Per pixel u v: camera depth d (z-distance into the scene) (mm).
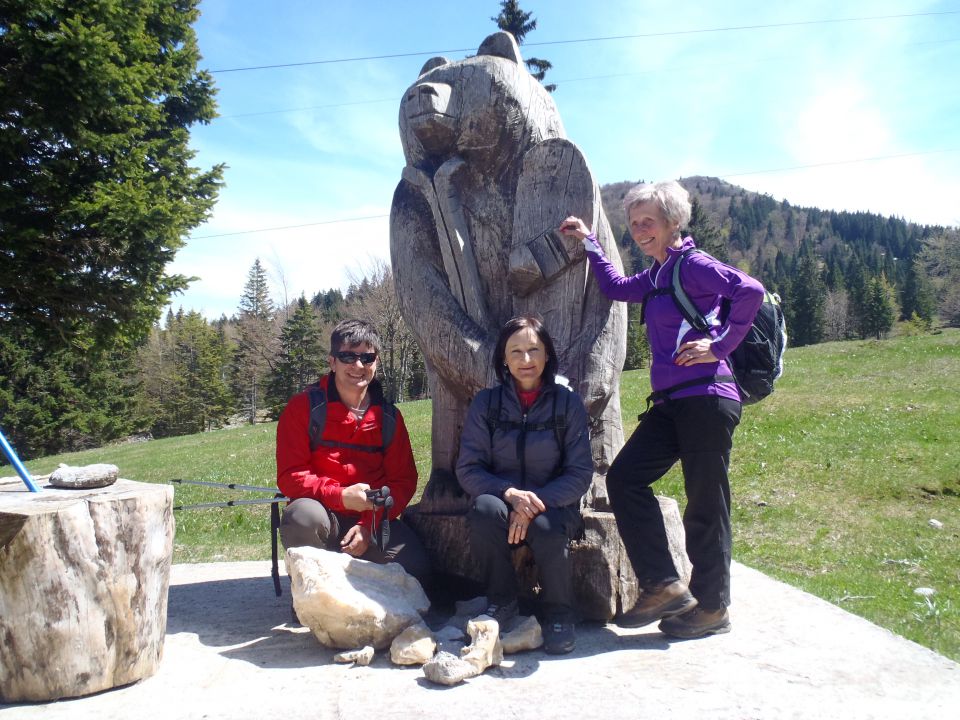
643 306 2678
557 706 1977
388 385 32938
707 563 2516
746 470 8453
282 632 2746
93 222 11141
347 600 2383
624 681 2148
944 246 51719
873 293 58469
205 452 14938
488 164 3219
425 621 2781
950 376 14820
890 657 2336
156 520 2285
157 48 12820
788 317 57281
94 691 2125
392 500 2623
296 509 2662
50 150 11164
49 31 10156
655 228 2621
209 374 44156
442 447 3168
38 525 2057
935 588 4770
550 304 3051
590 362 2902
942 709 1957
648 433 2613
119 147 11602
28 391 27953
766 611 2879
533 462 2584
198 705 2031
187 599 3348
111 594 2143
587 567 2693
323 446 2818
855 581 4922
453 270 3127
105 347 13500
